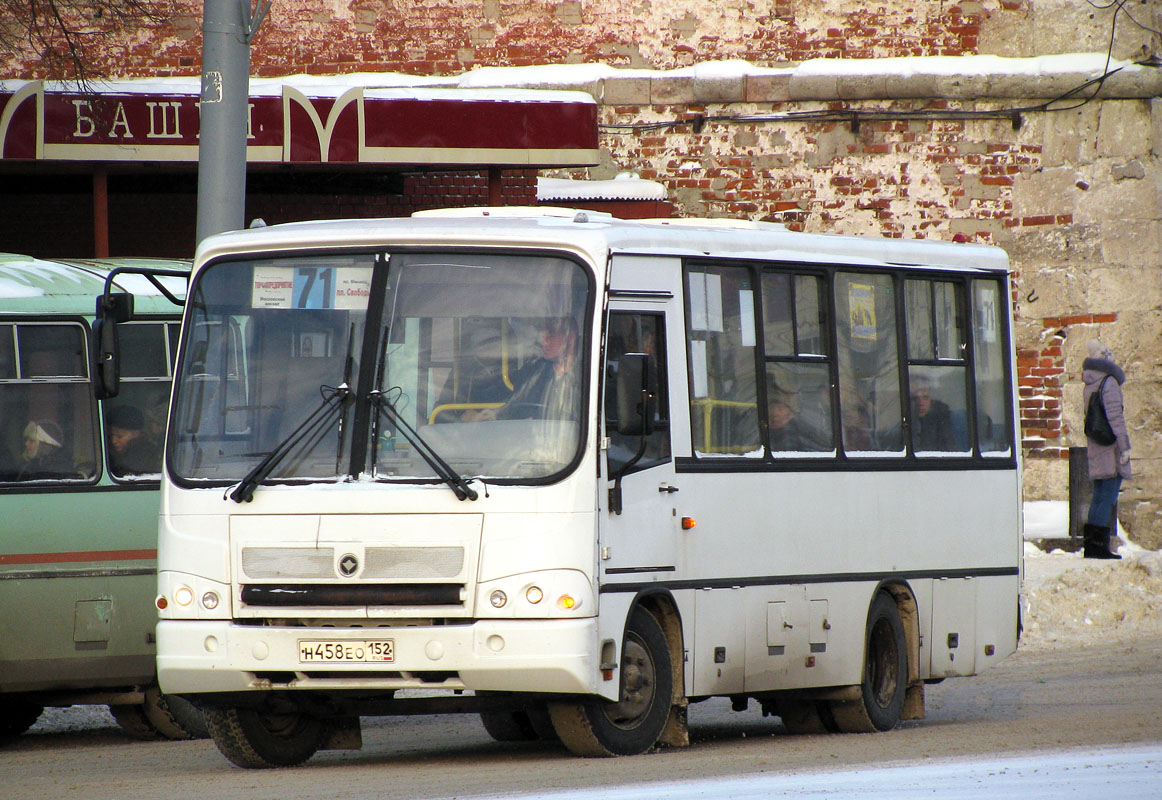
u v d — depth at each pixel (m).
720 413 41.09
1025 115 88.50
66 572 45.06
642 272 39.19
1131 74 87.81
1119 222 88.31
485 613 35.56
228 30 52.03
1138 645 66.81
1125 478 78.44
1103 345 79.50
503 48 88.06
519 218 40.31
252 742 38.72
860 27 88.62
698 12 88.75
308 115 74.50
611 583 36.75
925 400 48.03
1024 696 53.28
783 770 34.59
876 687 45.97
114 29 83.88
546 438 36.28
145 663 46.00
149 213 84.06
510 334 37.06
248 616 36.50
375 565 35.97
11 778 38.00
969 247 50.41
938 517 47.88
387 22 87.69
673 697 39.31
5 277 46.22
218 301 38.75
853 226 88.25
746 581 41.25
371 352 37.31
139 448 46.56
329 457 36.88
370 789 33.19
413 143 75.88
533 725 45.69
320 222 39.34
